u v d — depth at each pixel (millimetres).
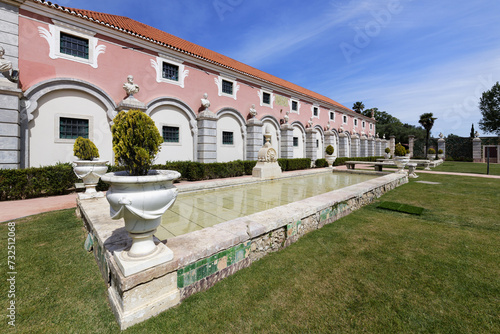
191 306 2412
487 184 10625
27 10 8250
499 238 4191
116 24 11641
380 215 5754
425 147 34938
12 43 7926
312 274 3020
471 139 31578
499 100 32344
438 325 2135
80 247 3896
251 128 16422
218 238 2990
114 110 10359
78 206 5508
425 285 2758
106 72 10195
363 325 2146
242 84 16391
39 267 3234
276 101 19234
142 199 2100
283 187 9094
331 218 5195
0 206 6586
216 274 2834
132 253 2318
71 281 2912
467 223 5055
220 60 17734
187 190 7586
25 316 2287
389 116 59062
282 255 3564
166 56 12203
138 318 2152
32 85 8297
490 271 3047
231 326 2141
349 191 6426
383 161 26328
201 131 13445
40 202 7117
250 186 9391
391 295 2578
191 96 13367
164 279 2361
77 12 9695
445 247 3822
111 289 2498
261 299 2520
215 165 13234
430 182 11453
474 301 2459
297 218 4148
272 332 2070
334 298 2537
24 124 8117
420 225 4957
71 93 9305
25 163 8141
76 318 2268
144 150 2445
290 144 19547
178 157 12906
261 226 3449
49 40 8727
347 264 3275
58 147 8984
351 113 30375
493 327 2096
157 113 11961
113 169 9570
